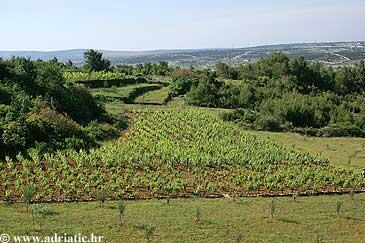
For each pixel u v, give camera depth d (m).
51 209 30.47
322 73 119.50
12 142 44.09
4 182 35.41
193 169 43.31
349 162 51.72
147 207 32.22
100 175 38.69
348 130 73.06
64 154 45.00
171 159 45.25
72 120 54.62
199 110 78.69
